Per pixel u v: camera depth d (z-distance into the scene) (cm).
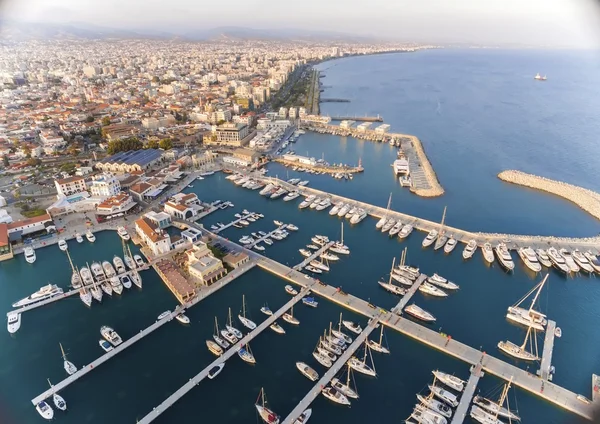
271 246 15700
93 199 18875
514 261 14900
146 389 9338
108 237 16438
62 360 10212
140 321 11606
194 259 13712
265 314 11844
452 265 14600
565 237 16600
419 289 13100
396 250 15588
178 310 11906
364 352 10375
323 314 11906
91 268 14050
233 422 8556
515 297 12838
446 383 9388
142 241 15800
